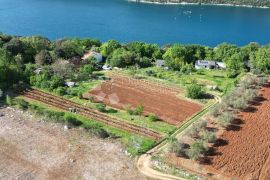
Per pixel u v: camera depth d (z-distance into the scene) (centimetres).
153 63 12212
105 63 12019
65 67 10775
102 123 8538
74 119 8425
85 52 12756
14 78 10081
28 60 11756
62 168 7150
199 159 7475
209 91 10325
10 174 6950
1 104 9056
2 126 8250
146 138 8081
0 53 10744
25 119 8544
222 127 8569
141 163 7350
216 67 12000
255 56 11975
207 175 7094
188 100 9831
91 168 7181
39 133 8088
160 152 7656
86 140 7931
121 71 11388
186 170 7200
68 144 7788
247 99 9688
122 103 9488
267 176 7150
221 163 7400
